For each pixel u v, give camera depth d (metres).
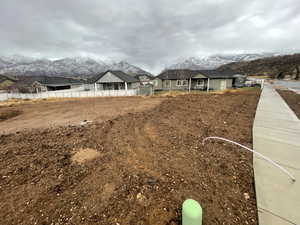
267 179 2.81
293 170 3.06
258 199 2.34
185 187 2.63
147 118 7.38
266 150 3.91
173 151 3.97
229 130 5.36
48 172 3.22
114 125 6.46
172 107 9.96
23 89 30.03
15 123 7.94
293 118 6.74
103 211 2.19
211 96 15.20
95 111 10.38
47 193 2.60
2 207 2.33
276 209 2.16
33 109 12.41
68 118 8.55
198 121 6.50
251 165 3.27
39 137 5.38
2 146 4.68
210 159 3.52
